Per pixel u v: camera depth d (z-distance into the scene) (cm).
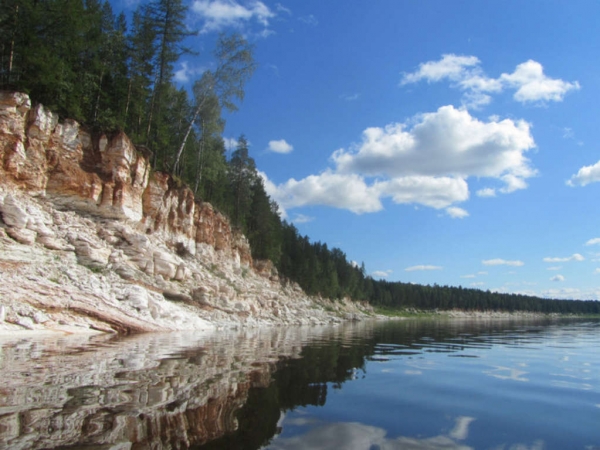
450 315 16338
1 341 1252
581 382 968
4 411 542
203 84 3859
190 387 745
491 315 18238
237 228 5481
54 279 1869
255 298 4038
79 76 2978
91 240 2342
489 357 1459
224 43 3828
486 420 630
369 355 1435
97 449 425
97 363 947
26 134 2328
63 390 669
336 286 9375
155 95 3675
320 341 2023
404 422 611
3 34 2447
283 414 624
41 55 2456
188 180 4616
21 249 1894
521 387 894
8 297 1592
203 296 2928
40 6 2541
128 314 1989
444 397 785
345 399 746
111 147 2758
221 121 4434
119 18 3959
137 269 2572
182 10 3594
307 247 9562
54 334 1524
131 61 3406
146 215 3094
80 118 2689
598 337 2950
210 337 1931
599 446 514
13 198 2025
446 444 514
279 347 1602
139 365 951
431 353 1560
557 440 537
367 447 494
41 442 435
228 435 508
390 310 13812
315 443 500
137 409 582
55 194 2452
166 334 1902
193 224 3809
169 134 4003
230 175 6319
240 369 987
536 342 2297
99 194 2636
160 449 439
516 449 498
